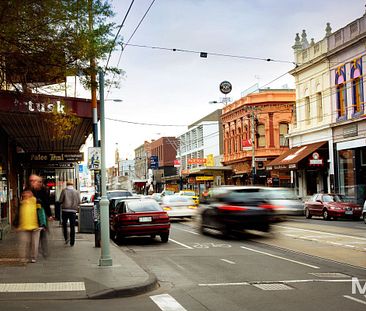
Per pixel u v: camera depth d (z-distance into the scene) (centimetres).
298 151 4181
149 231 1798
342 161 3709
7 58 1217
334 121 3756
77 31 1184
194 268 1232
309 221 2838
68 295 878
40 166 3269
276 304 824
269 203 1962
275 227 2331
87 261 1250
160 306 822
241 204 1923
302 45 4375
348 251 1495
